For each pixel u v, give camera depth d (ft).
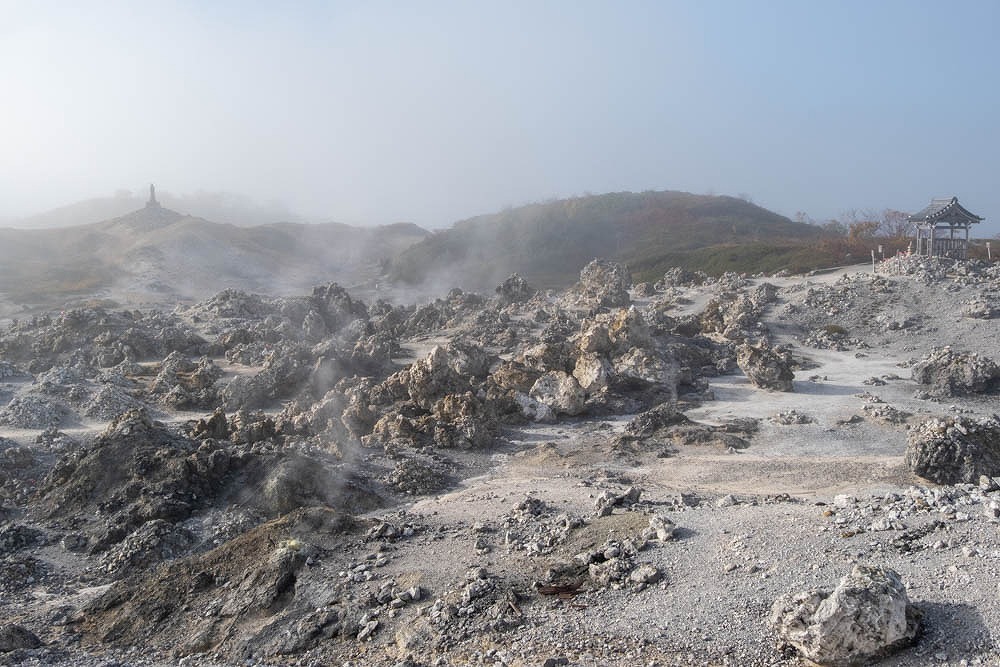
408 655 108.37
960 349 318.65
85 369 320.09
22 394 268.62
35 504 186.91
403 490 191.21
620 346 297.12
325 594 128.88
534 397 266.57
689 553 117.91
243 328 380.37
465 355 301.02
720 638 95.61
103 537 166.61
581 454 221.46
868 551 107.65
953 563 99.50
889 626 85.35
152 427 205.26
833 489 176.04
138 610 133.28
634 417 259.80
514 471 209.05
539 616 110.22
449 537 147.54
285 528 149.48
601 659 97.25
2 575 150.82
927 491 124.67
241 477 186.80
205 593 135.54
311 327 402.11
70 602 141.18
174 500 176.04
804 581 102.94
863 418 243.40
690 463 207.00
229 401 279.90
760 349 291.17
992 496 117.60
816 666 87.35
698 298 434.30
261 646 119.03
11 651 122.42
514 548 136.77
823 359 324.80
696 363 314.14
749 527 122.21
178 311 463.01
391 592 125.80
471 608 114.62
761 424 241.55
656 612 104.42
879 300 375.66
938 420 184.96
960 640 85.76
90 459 192.85
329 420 233.76
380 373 318.24
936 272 389.19
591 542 131.03
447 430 229.86
